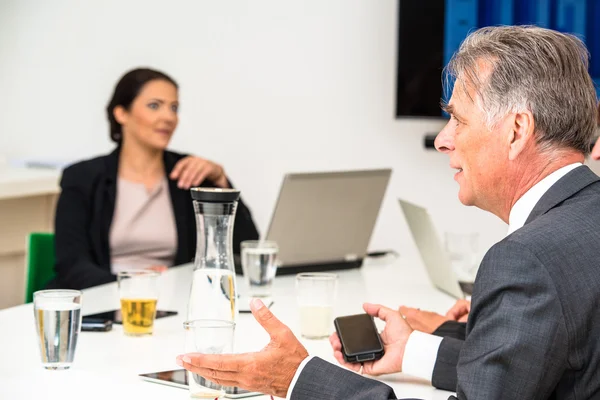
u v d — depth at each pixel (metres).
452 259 2.74
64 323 1.70
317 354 1.88
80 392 1.57
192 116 4.63
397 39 4.13
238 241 3.48
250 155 4.54
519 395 1.26
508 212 1.48
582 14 3.88
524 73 1.39
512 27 1.47
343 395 1.40
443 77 1.57
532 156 1.42
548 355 1.25
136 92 3.51
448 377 1.64
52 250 3.31
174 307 2.36
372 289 2.67
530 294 1.26
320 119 4.41
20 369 1.71
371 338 1.75
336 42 4.36
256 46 4.49
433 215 4.27
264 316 1.46
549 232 1.30
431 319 1.99
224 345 1.51
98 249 3.40
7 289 4.36
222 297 1.77
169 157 3.62
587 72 1.43
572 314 1.25
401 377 1.74
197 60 4.60
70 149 4.91
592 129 1.43
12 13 4.96
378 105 4.33
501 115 1.41
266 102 4.49
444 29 4.07
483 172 1.45
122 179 3.53
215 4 4.54
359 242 3.00
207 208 1.77
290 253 2.85
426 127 4.25
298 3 4.40
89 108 4.86
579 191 1.39
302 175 2.68
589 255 1.29
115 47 4.77
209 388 1.50
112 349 1.89
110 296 2.51
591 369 1.28
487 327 1.28
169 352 1.87
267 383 1.45
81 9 4.82
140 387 1.60
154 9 4.67
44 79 4.93
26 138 5.00
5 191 4.15
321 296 2.03
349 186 2.81
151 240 3.48
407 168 4.30
